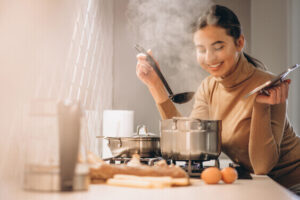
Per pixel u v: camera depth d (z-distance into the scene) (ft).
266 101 4.84
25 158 2.80
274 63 11.50
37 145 2.77
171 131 4.58
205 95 6.18
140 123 11.00
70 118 2.73
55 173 2.74
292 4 11.50
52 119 2.74
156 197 2.83
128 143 5.53
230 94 5.61
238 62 5.47
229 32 5.21
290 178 5.77
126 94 10.90
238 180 4.28
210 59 5.29
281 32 11.48
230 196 2.99
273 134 5.18
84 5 5.92
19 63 3.19
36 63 3.54
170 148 4.59
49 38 3.96
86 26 6.16
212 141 4.55
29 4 3.36
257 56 11.53
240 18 11.56
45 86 3.85
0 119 2.92
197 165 4.91
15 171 2.98
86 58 6.31
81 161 2.83
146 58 5.97
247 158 5.46
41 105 2.76
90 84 6.76
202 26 5.23
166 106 6.23
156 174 3.62
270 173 5.80
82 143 2.86
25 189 2.79
